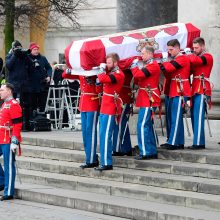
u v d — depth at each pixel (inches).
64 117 1339.8
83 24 2247.8
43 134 1187.3
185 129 1105.4
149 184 898.7
